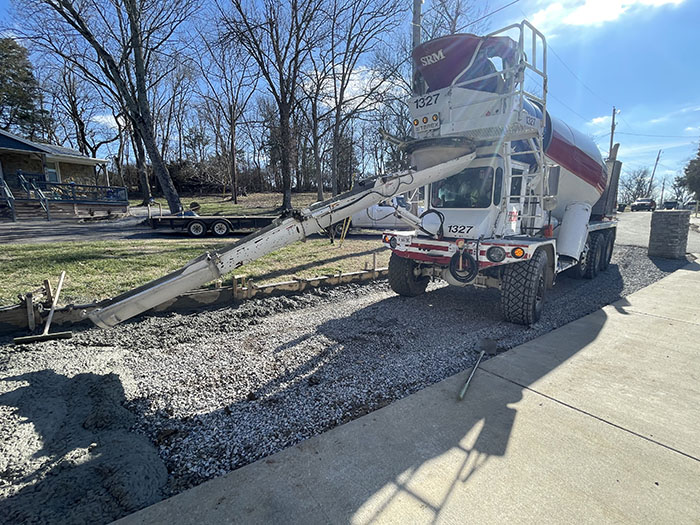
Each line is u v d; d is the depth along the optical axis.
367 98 21.41
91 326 4.62
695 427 2.74
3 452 2.40
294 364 3.79
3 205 17.39
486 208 5.39
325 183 46.34
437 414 2.89
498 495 2.09
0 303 4.77
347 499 2.06
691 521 1.91
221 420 2.84
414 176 4.64
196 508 2.00
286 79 20.84
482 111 4.94
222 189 40.19
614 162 8.95
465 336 4.62
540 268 5.05
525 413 2.91
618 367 3.74
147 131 16.62
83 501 2.02
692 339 4.50
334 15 19.59
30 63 30.55
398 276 6.16
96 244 9.90
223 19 18.09
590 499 2.06
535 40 4.81
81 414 2.86
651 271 8.93
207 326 4.79
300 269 7.78
